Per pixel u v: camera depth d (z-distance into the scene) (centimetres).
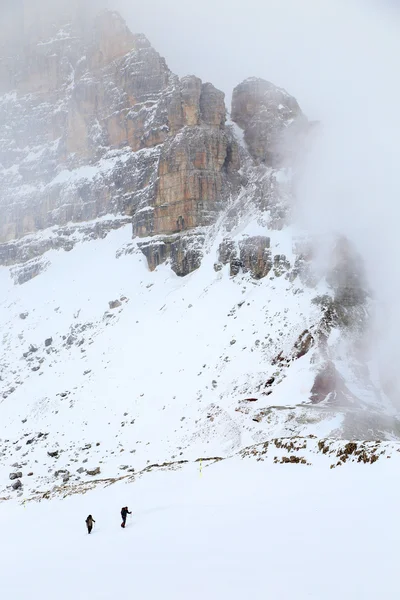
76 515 4997
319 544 2480
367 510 2825
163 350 11138
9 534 4591
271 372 9088
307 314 10125
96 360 11869
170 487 5191
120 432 9250
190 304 12144
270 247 12188
